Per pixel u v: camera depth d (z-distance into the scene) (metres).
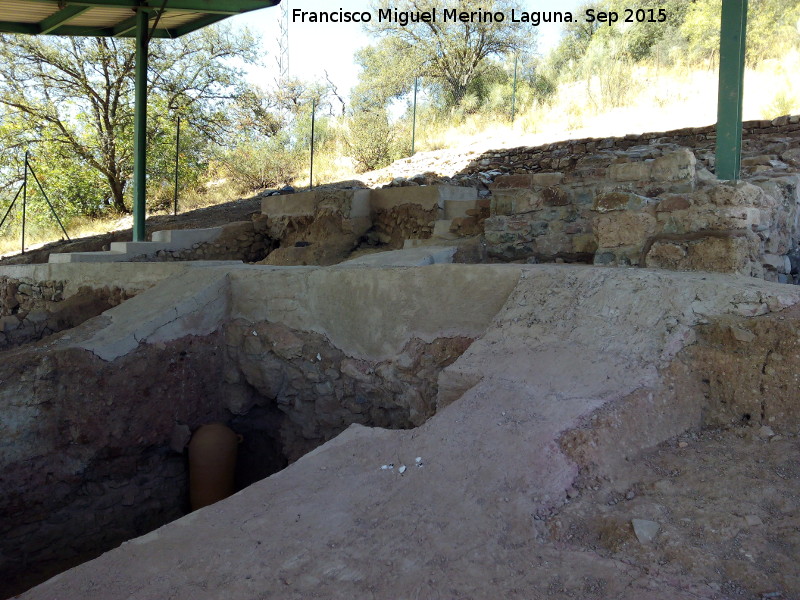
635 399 2.97
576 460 2.67
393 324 5.02
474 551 2.29
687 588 2.02
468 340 4.51
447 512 2.50
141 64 10.26
